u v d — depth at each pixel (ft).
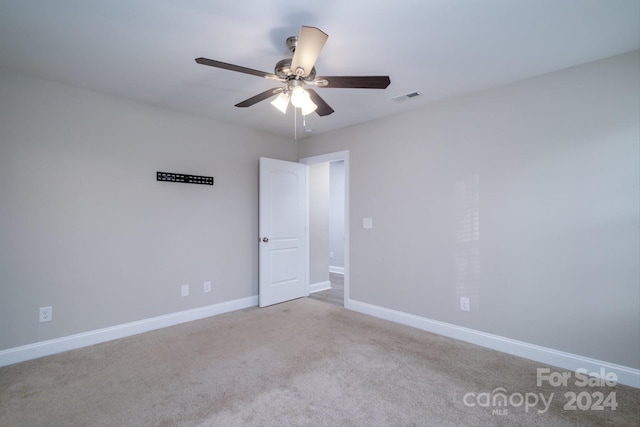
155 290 10.27
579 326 7.50
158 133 10.38
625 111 7.00
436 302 9.97
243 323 10.80
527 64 7.56
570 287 7.63
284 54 7.13
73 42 6.63
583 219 7.48
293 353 8.43
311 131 13.42
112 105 9.45
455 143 9.58
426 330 10.15
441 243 9.87
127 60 7.41
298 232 14.20
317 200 15.84
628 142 6.97
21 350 7.96
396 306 10.99
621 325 7.02
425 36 6.38
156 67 7.76
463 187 9.40
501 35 6.35
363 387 6.79
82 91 8.95
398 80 8.41
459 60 7.36
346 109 10.61
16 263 7.93
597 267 7.30
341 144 12.91
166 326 10.46
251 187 13.00
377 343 9.12
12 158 7.89
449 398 6.40
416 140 10.51
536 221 8.13
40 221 8.27
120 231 9.57
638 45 6.72
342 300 13.88
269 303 12.96
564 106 7.75
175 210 10.77
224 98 9.74
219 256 11.93
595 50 6.93
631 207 6.93
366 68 7.74
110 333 9.32
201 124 11.45
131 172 9.81
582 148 7.50
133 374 7.30
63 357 8.18
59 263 8.54
